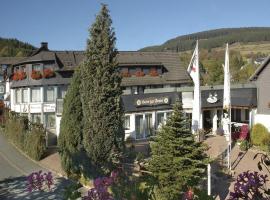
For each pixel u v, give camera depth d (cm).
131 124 3381
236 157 2697
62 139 2469
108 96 2119
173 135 1848
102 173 2022
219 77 6347
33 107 4441
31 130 3102
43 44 4694
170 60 4934
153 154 1859
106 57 2116
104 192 645
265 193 500
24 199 1938
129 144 3161
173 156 1781
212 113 3744
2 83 6159
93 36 2133
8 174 2555
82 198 664
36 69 4459
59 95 4384
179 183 1602
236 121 3759
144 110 3444
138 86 4400
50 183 891
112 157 2103
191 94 3538
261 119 3309
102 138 2098
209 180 1712
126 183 924
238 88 3459
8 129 3838
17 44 12356
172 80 4647
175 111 1928
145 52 4906
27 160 2977
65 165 2381
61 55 4569
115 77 2139
